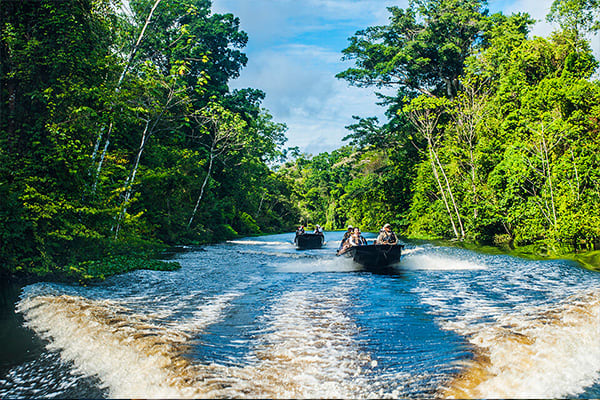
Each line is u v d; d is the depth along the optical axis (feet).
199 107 114.42
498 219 74.49
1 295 30.37
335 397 13.38
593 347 17.70
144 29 54.03
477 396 13.29
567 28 93.97
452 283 34.94
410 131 127.13
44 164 38.55
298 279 39.17
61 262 39.17
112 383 14.82
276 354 17.42
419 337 19.53
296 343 18.90
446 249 64.59
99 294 30.58
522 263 45.57
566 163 59.62
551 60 93.15
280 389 13.94
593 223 50.52
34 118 41.60
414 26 125.08
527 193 70.13
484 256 53.72
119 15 53.67
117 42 53.72
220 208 130.72
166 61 79.41
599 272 38.11
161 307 26.58
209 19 126.21
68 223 37.14
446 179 89.97
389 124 130.72
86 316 23.02
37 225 35.65
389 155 138.00
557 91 69.15
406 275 40.78
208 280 38.45
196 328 21.49
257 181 176.76
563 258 47.93
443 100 91.40
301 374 15.25
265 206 221.05
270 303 27.91
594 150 59.98
